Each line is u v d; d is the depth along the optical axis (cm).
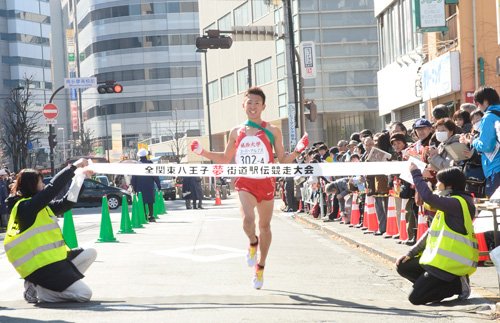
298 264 1047
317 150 1916
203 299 746
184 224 1956
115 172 791
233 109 6138
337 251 1225
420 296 707
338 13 4556
